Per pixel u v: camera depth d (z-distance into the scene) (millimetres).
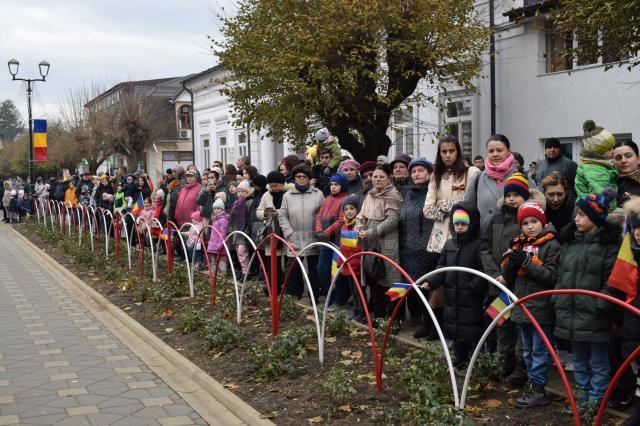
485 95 14203
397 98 11750
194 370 6082
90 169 35281
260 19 11352
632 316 3941
